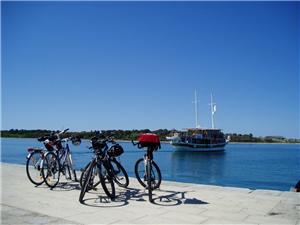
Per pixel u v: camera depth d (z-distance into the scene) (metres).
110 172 7.52
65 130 9.28
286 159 70.19
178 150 76.56
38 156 8.79
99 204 6.80
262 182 32.09
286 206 6.61
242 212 6.18
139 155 75.06
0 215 5.91
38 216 5.86
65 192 8.04
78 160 38.78
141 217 5.83
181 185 8.91
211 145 78.69
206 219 5.72
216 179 35.09
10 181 9.63
